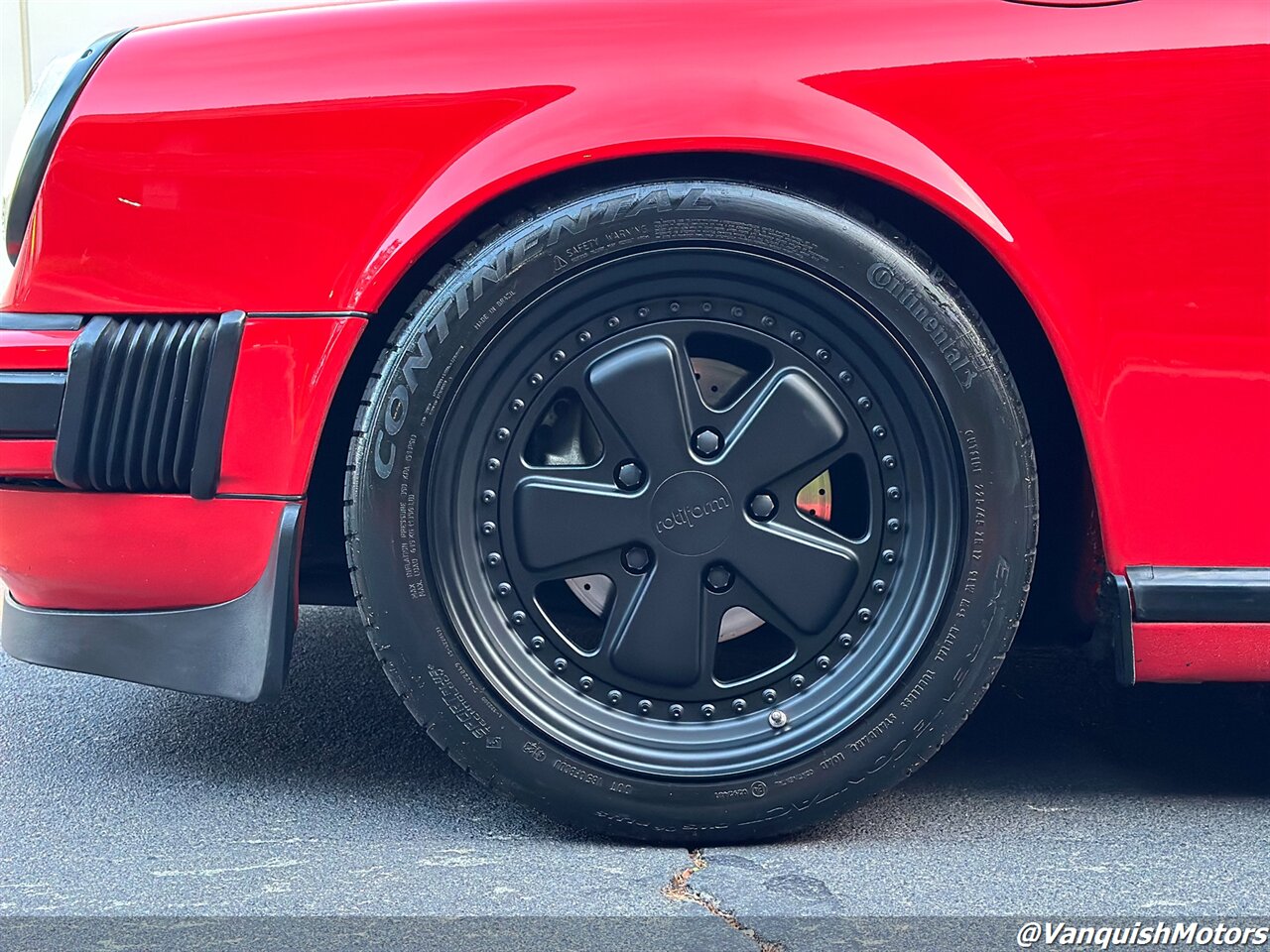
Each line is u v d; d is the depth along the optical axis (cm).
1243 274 160
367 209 161
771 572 168
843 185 172
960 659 166
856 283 162
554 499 167
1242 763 204
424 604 164
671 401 166
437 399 162
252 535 165
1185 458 164
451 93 160
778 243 161
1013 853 167
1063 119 158
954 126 159
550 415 172
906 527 169
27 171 170
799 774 166
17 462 167
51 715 226
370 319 166
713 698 170
